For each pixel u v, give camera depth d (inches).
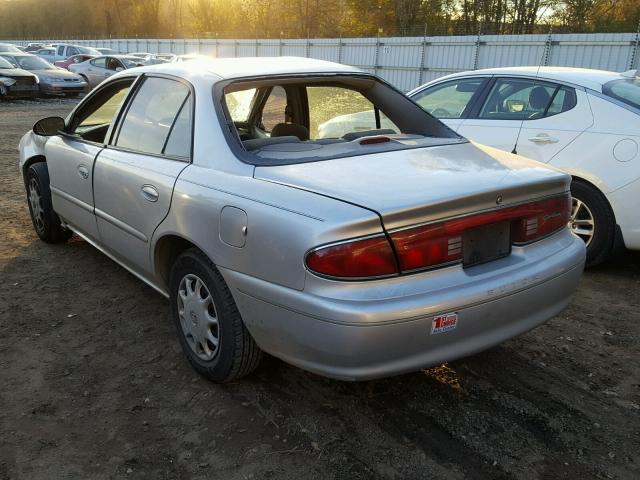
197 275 113.6
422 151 119.6
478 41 931.3
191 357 121.4
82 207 157.9
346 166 106.7
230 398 114.0
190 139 118.7
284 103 149.2
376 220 86.7
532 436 104.3
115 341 135.9
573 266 111.3
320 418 108.1
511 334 102.3
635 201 170.2
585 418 109.7
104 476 93.5
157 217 120.6
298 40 1261.1
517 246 105.3
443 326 91.4
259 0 1911.9
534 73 198.1
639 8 1020.5
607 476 95.0
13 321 144.5
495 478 94.0
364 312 85.5
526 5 1263.5
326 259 86.6
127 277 173.0
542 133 187.3
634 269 189.9
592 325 148.7
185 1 2274.9
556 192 111.7
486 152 124.7
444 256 93.1
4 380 119.0
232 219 100.7
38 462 96.1
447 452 99.7
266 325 97.7
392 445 101.1
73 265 181.9
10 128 510.6
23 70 783.7
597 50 797.2
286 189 97.7
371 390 117.2
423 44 1011.3
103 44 1913.1
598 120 178.4
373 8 1640.0
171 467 95.7
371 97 149.3
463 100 214.5
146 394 115.3
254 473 94.4
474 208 96.3
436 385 119.5
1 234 211.9
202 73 126.2
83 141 159.6
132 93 143.6
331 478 93.4
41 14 2928.2
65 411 109.5
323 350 89.6
